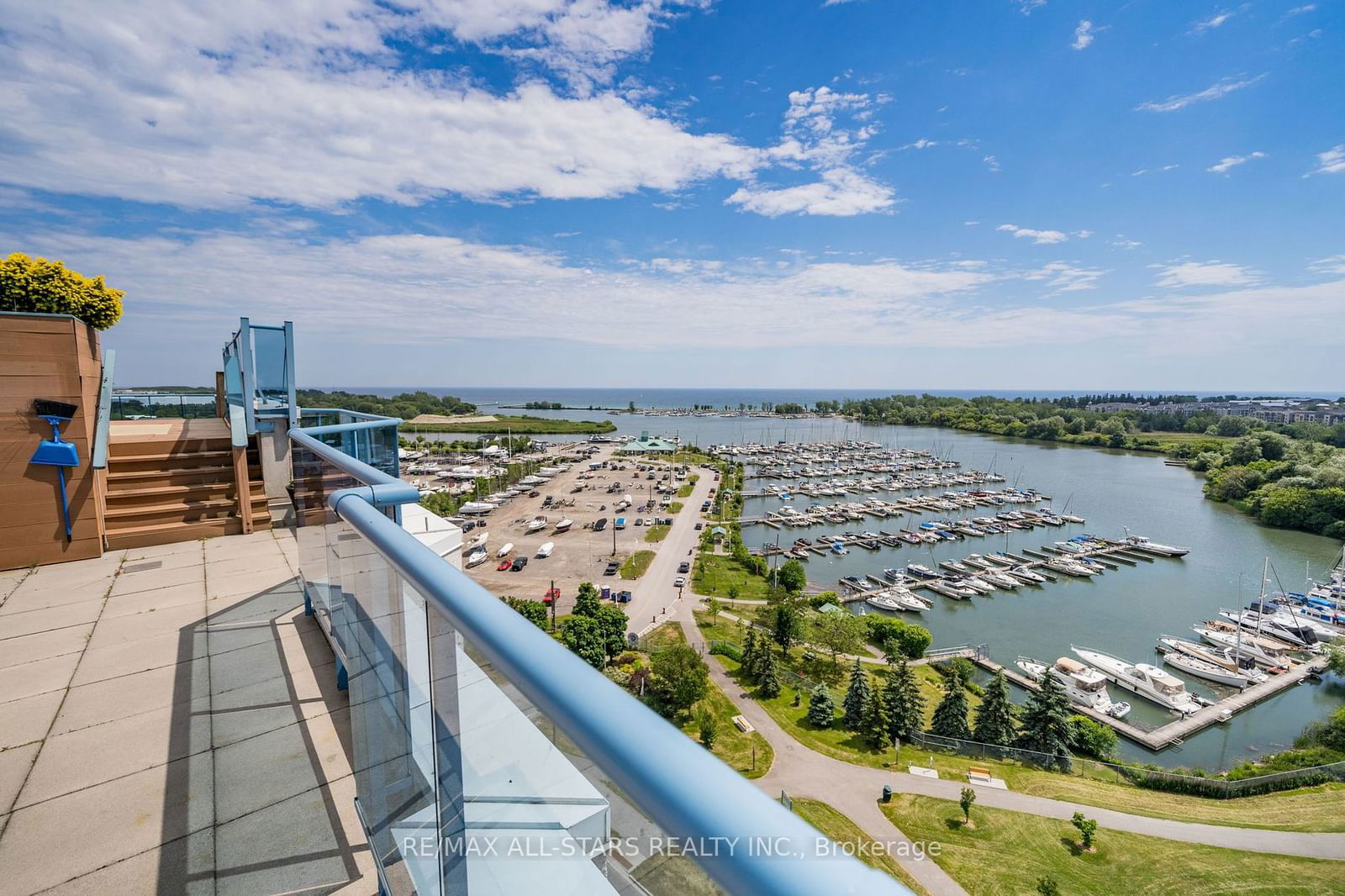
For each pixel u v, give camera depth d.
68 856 1.79
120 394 7.55
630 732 0.52
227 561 4.16
